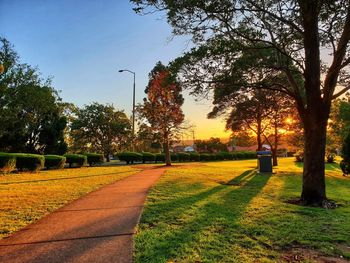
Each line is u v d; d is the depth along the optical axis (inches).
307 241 213.8
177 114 1220.5
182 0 358.0
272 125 1220.5
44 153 1315.2
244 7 385.4
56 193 410.6
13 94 1158.3
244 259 175.0
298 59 444.5
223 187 503.5
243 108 1114.7
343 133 976.9
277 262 173.0
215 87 439.5
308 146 401.7
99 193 411.2
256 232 231.6
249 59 415.8
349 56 415.5
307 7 366.3
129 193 408.2
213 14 379.6
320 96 401.4
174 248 189.9
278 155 2871.6
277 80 490.0
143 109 1228.5
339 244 210.7
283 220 273.9
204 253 182.7
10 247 190.4
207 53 401.7
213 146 3225.9
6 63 1115.3
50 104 1269.7
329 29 416.8
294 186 550.3
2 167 731.4
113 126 2293.3
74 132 2285.9
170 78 435.2
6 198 369.7
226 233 226.2
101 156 1341.0
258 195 427.5
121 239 206.1
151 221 256.8
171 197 377.1
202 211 298.5
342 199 423.2
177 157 1823.3
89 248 187.9
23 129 1227.9
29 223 250.4
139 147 2271.2
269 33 438.0
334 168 1179.3
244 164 1421.0
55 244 195.6
